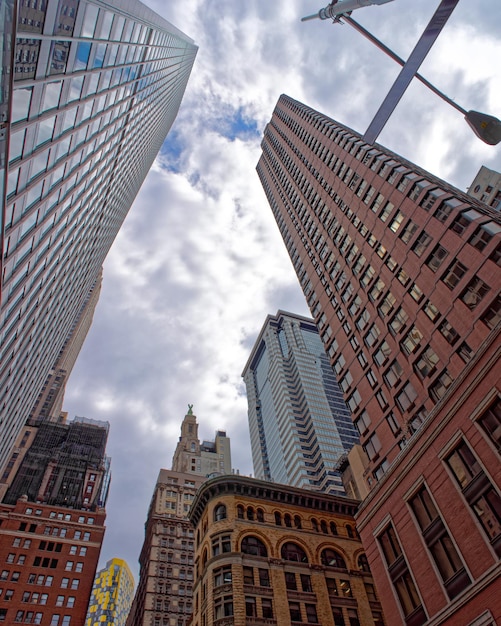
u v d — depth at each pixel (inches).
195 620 1884.8
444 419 1185.4
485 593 949.8
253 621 1652.3
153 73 2805.1
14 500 3804.1
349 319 2204.7
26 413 2711.6
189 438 5954.7
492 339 1115.9
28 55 898.7
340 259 2436.0
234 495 2105.1
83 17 1179.9
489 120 323.9
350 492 3203.7
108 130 1895.9
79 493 4033.0
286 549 1980.8
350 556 2076.8
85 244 2260.1
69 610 2972.4
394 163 2231.8
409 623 1159.6
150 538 3833.7
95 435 4832.7
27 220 1101.7
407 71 292.8
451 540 1086.4
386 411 1765.5
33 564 3174.2
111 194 2593.5
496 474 1015.0
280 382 7642.7
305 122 3752.5
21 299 1305.4
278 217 3846.0
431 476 1192.8
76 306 3051.2
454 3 271.0
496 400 1074.1
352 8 381.7
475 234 1566.2
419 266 1770.4
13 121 866.1
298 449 6441.9
